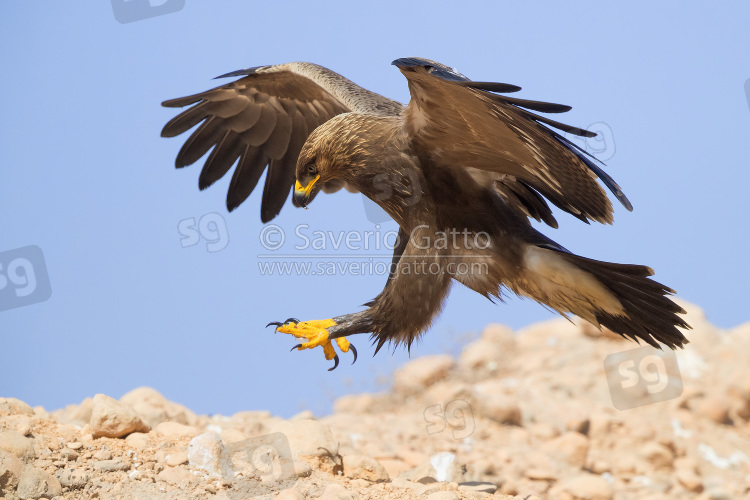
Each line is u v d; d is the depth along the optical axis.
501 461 13.13
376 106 12.03
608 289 10.25
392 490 9.63
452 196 10.58
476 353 18.55
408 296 10.77
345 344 11.17
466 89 8.96
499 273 10.73
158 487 9.06
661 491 12.99
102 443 9.89
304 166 11.24
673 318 10.21
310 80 12.69
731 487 13.38
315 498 9.14
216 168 13.34
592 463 13.56
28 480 8.58
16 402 10.48
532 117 9.04
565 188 10.45
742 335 18.50
